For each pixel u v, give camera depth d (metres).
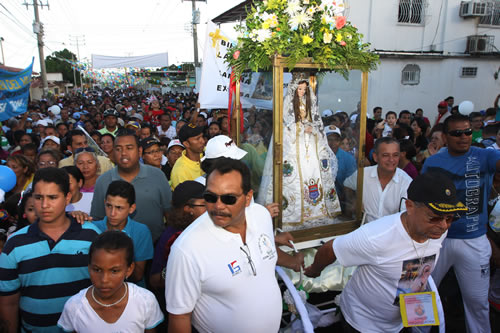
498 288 3.38
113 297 1.89
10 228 2.97
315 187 2.90
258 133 2.84
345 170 3.02
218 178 1.62
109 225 2.58
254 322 1.77
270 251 1.91
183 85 32.75
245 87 2.95
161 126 8.30
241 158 2.89
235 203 1.62
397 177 2.96
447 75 12.09
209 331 1.79
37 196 2.01
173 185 3.77
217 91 4.33
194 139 3.68
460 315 3.43
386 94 11.66
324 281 2.83
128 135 3.06
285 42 2.46
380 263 1.99
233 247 1.73
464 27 11.94
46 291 2.07
